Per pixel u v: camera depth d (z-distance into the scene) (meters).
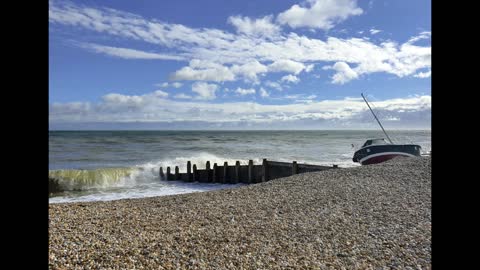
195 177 20.38
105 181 18.98
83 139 56.75
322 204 7.95
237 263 4.62
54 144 44.84
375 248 5.15
